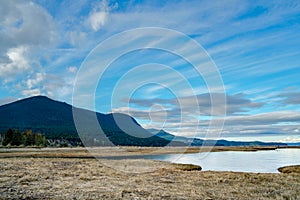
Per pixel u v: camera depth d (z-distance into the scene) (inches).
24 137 4047.7
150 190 717.9
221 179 949.2
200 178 981.8
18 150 2760.8
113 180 888.9
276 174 1097.4
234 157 2375.7
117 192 678.5
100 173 1054.4
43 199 590.9
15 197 597.0
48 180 847.7
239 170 1417.3
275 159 2180.1
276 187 797.2
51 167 1198.3
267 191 738.8
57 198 601.6
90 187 746.2
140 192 689.6
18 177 879.7
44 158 1729.8
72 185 770.8
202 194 682.2
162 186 791.7
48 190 688.4
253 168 1514.5
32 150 2795.3
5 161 1405.0
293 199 631.2
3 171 1004.6
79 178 908.6
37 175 938.7
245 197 655.1
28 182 797.9
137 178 954.7
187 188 766.5
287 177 1002.1
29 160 1517.0
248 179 957.8
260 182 890.1
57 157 1850.4
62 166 1256.8
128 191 695.7
